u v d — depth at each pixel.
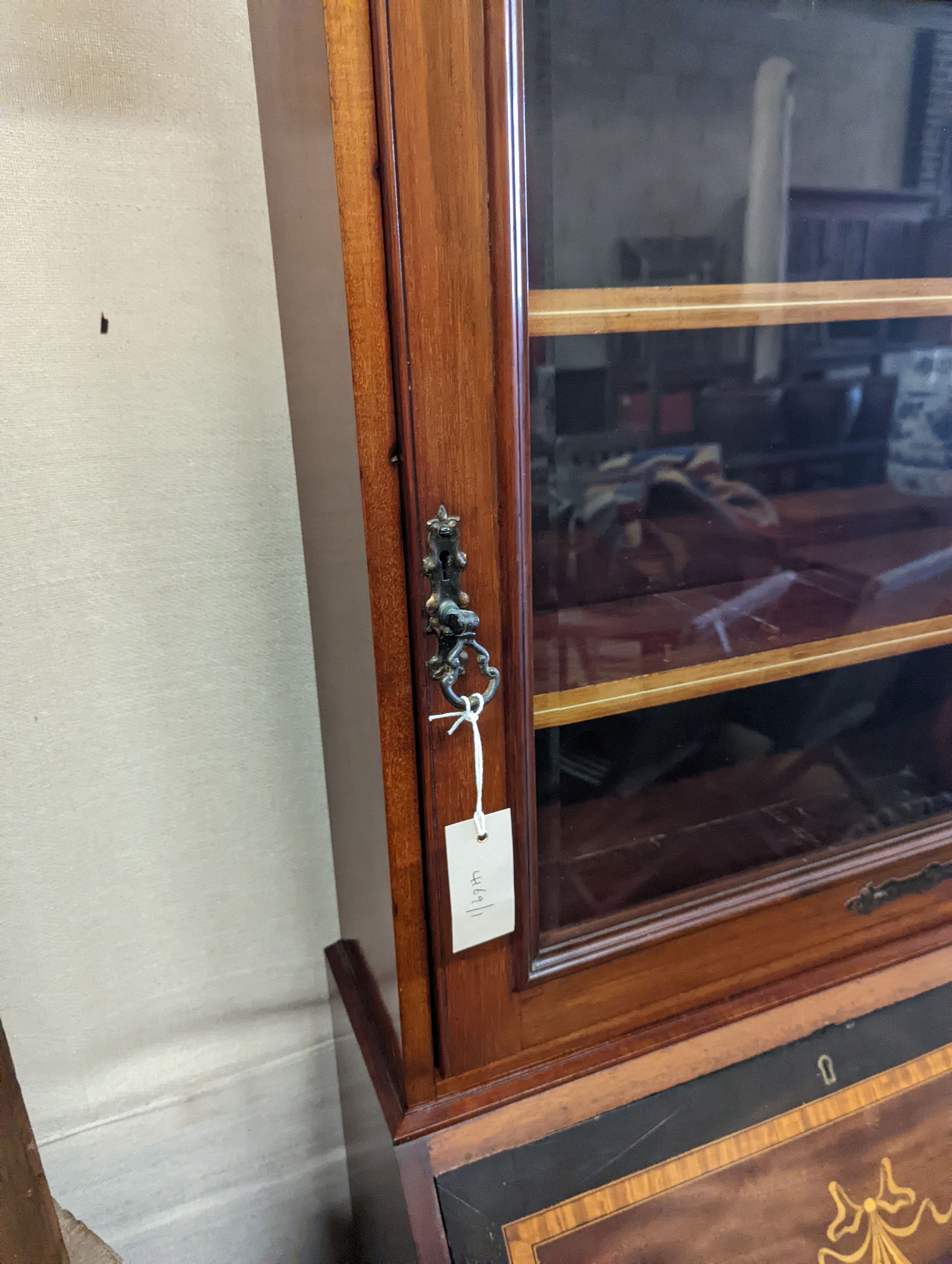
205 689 0.80
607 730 0.64
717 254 0.57
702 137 0.55
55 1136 0.85
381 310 0.46
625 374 0.57
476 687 0.53
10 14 0.61
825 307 0.61
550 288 0.52
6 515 0.69
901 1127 0.66
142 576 0.75
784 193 0.59
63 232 0.66
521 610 0.53
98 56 0.64
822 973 0.73
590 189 0.52
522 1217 0.58
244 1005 0.91
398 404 0.47
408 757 0.54
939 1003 0.73
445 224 0.45
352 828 0.73
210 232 0.70
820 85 0.58
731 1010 0.69
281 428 0.76
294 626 0.82
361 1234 0.91
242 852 0.86
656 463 0.60
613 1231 0.59
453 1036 0.61
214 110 0.67
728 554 0.65
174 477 0.74
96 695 0.76
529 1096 0.63
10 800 0.76
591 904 0.65
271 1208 0.98
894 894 0.75
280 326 0.73
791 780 0.73
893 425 0.69
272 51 0.56
